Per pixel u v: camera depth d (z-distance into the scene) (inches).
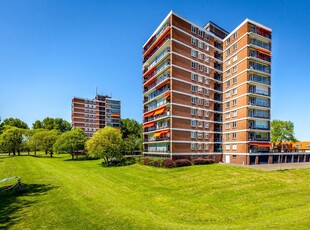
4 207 668.7
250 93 1911.9
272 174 1240.8
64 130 5290.4
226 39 2231.8
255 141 1907.0
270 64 2066.9
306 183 1053.2
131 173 1513.3
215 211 685.9
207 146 2020.2
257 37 2020.2
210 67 2126.0
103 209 655.8
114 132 2203.5
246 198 821.9
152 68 2192.4
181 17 1932.8
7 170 1562.5
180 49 1893.5
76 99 4849.9
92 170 1737.2
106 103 5211.6
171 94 1803.6
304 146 2994.6
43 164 2105.1
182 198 853.2
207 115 2050.9
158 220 586.9
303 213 597.6
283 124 2913.4
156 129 2048.5
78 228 512.4
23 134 3526.1
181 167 1599.4
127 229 507.8
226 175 1237.7
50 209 649.0
